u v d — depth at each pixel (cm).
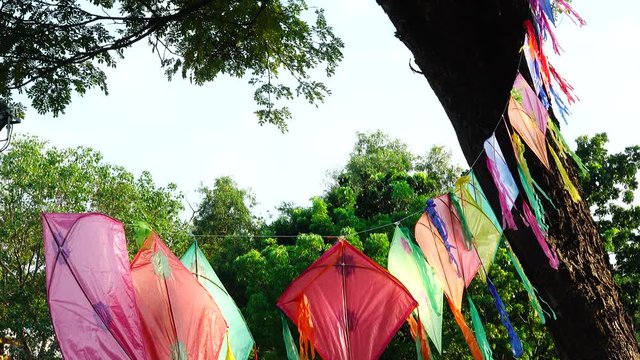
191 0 820
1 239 1789
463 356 1672
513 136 473
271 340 1761
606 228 2191
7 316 1725
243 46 874
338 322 541
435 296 564
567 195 508
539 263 500
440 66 513
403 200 2177
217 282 541
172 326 438
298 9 845
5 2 726
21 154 1802
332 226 2034
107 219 413
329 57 880
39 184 1786
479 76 504
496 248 517
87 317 377
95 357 370
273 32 846
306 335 533
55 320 368
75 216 401
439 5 500
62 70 809
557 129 512
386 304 547
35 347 1789
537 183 502
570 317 497
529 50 479
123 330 385
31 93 816
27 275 1820
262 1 823
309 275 551
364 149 3177
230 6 825
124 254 410
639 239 2180
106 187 1881
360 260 557
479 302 1703
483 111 505
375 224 1983
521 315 1783
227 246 2673
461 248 529
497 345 1742
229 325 525
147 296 440
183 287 455
